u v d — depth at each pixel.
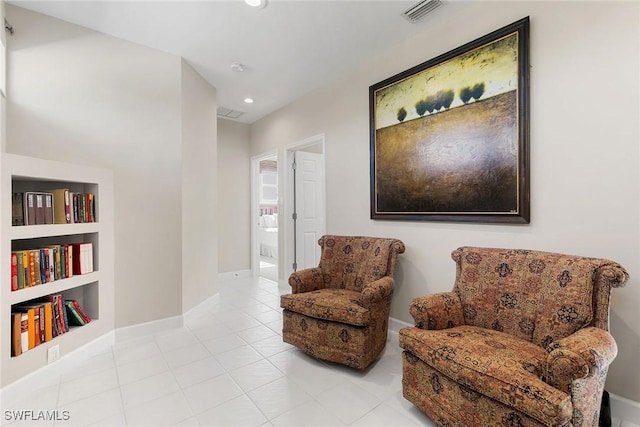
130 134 2.72
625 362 1.62
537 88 1.93
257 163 5.29
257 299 3.94
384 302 2.36
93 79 2.55
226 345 2.59
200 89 3.40
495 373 1.31
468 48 2.23
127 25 2.48
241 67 3.21
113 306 2.58
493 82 2.11
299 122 4.06
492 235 2.17
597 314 1.44
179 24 2.47
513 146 2.02
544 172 1.91
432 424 1.62
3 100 2.14
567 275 1.56
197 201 3.34
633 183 1.60
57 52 2.40
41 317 2.00
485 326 1.82
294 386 1.98
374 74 3.01
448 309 1.85
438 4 2.24
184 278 3.05
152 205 2.83
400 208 2.73
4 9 2.18
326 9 2.28
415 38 2.63
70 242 2.46
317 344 2.27
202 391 1.91
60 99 2.41
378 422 1.65
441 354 1.50
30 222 1.97
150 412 1.71
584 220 1.76
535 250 1.94
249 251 5.31
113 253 2.58
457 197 2.32
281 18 2.39
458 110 2.30
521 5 2.00
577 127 1.78
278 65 3.17
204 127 3.49
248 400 1.83
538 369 1.31
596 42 1.71
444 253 2.45
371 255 2.65
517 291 1.73
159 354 2.41
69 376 2.07
